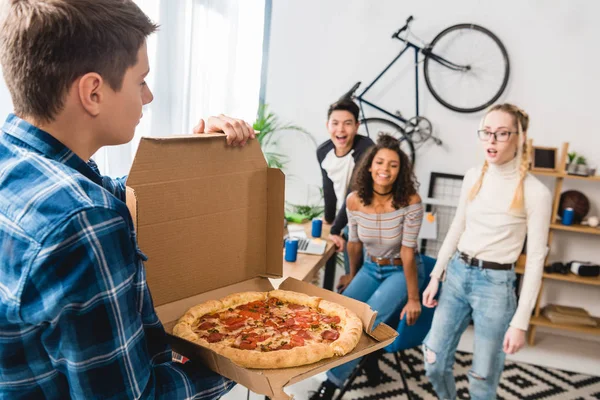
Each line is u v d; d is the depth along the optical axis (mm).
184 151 890
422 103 3836
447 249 2312
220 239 988
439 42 3734
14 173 646
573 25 3533
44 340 621
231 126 964
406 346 2373
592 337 3812
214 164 944
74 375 620
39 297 588
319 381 2889
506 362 3377
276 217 1056
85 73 651
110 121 704
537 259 2027
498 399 2900
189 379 775
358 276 2646
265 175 1046
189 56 3246
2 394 661
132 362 659
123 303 642
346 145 3334
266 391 747
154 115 3047
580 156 3670
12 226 612
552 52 3596
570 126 3660
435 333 2275
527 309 2031
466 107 3768
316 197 4141
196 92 3396
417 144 3877
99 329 617
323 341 943
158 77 3027
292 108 4062
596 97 3586
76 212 594
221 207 973
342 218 3031
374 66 3875
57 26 619
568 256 3791
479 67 3693
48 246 582
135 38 688
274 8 3936
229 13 3625
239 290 1058
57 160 681
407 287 2436
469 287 2166
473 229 2160
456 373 3121
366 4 3799
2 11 641
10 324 615
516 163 2068
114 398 643
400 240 2482
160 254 890
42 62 630
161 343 788
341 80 3943
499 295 2094
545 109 3676
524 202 2035
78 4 629
